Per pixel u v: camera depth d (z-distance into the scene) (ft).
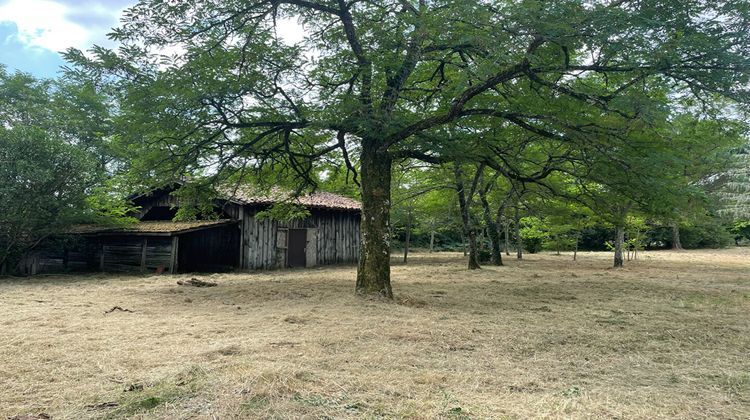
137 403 11.45
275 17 31.94
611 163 28.30
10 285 40.42
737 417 11.69
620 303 31.19
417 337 19.66
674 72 24.18
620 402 12.62
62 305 28.14
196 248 60.13
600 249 136.98
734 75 22.71
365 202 31.58
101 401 11.82
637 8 23.26
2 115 69.26
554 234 92.99
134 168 33.76
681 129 34.22
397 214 74.49
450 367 15.64
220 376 13.33
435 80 35.40
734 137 29.27
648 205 31.58
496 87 30.66
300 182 43.37
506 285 41.50
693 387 14.14
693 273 55.16
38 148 44.98
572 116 28.37
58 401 11.84
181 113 29.04
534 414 11.46
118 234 55.77
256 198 59.21
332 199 74.64
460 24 25.14
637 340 20.43
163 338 18.80
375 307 26.99
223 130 32.35
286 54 30.40
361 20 30.71
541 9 22.35
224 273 55.47
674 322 24.44
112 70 26.86
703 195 27.86
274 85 31.07
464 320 24.06
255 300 30.50
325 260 70.90
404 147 31.83
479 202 69.41
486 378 14.40
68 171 46.85
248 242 60.54
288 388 12.53
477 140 31.53
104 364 14.96
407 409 11.57
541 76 28.96
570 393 13.23
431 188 61.00
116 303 29.07
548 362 16.74
